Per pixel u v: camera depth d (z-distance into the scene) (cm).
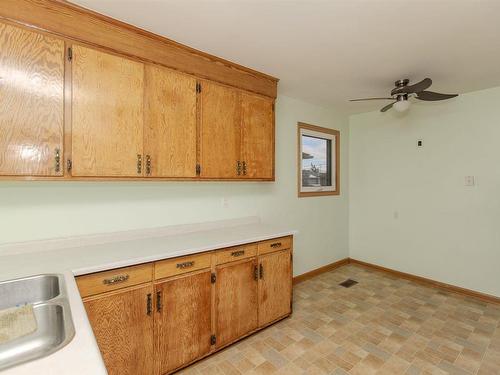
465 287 304
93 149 161
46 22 145
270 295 232
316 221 367
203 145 210
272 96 258
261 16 163
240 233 234
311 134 357
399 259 362
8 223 165
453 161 310
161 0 147
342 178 406
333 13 159
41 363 66
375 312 264
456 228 310
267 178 255
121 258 157
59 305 102
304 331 231
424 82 210
